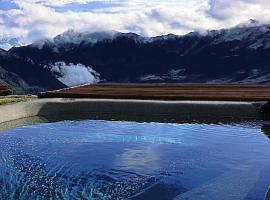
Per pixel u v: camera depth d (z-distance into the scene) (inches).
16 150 805.9
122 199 558.6
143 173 666.8
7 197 558.3
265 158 735.1
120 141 888.9
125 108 1176.8
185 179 633.6
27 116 1138.0
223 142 869.8
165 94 1269.7
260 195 542.0
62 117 1157.7
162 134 957.8
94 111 1184.8
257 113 1097.4
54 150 811.4
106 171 678.5
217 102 1155.3
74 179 638.5
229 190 569.9
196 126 1040.8
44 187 600.4
